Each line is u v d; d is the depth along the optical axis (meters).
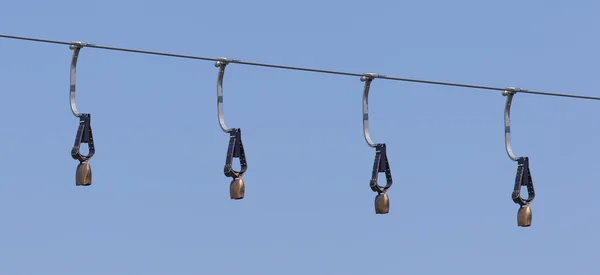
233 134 24.31
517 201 26.45
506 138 27.02
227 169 24.14
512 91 27.08
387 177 25.23
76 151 23.28
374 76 25.70
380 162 25.20
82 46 23.77
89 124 23.45
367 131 25.64
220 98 24.66
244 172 24.23
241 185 24.20
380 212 25.09
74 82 23.80
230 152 24.22
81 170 23.34
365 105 25.75
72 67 23.81
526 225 26.41
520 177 26.48
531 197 26.53
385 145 25.23
